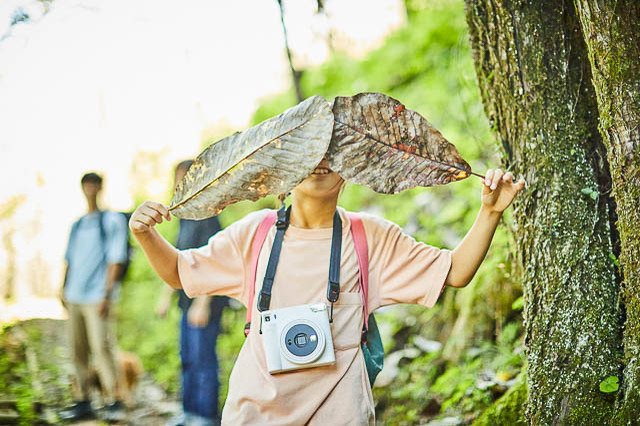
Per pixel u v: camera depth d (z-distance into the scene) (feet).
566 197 8.22
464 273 7.56
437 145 6.98
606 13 7.42
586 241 8.05
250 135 6.86
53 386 18.79
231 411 7.20
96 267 16.98
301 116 6.68
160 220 7.29
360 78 26.25
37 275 36.11
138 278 30.68
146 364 22.94
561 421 7.83
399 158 6.97
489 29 9.05
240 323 20.86
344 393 7.06
